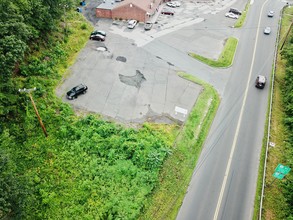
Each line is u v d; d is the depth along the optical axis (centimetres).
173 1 7956
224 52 5866
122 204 3058
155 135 3894
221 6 7994
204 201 3284
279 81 5253
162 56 5628
